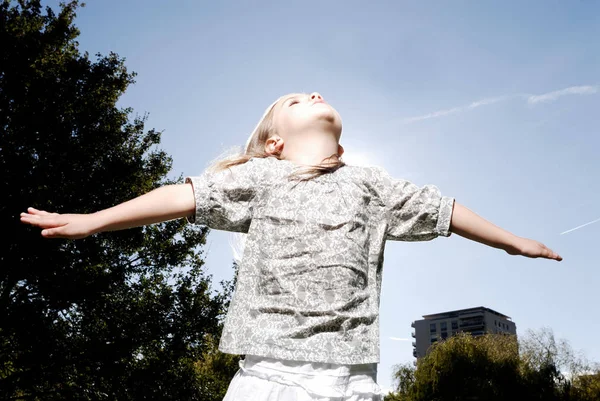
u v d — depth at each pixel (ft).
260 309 4.52
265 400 4.05
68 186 37.27
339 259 4.64
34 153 37.45
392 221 5.27
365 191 5.25
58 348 35.78
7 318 34.30
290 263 4.62
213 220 4.93
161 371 38.93
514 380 73.82
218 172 5.11
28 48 39.75
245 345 4.39
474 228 5.16
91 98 41.52
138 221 4.64
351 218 4.91
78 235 4.31
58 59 42.55
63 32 43.83
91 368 36.81
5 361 37.17
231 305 4.76
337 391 4.08
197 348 41.83
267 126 6.03
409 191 5.29
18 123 36.32
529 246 5.09
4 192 34.06
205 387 43.29
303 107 5.80
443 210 5.16
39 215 4.29
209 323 41.81
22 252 34.53
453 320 249.34
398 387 85.20
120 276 40.70
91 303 38.47
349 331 4.40
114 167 39.73
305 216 4.82
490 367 75.25
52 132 37.55
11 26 40.65
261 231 4.89
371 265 5.02
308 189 5.01
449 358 77.05
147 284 43.39
